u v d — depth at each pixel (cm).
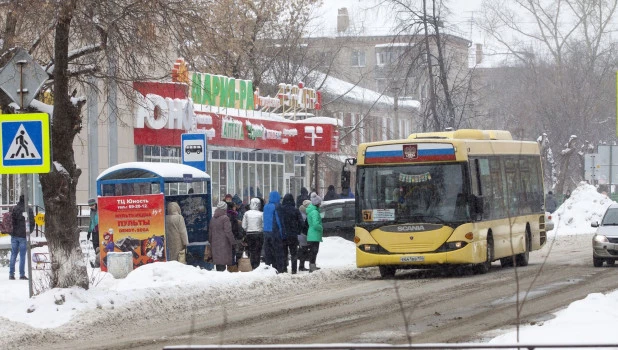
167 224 2822
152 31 2125
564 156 7262
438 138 2848
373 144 2850
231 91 4972
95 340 1695
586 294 2256
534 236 3381
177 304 2161
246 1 2491
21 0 2025
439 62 4834
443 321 1819
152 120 4412
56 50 2084
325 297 2325
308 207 2934
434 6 4791
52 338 1728
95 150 4394
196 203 3028
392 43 4859
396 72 4931
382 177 2830
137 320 1966
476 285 2544
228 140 4934
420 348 754
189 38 2191
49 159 1967
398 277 2883
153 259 2777
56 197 2089
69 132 2106
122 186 2986
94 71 2180
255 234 2909
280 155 5894
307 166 6353
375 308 2069
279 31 5634
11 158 1975
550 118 8006
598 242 3134
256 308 2122
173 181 2878
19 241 2767
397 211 2800
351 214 3591
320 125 5659
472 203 2773
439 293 2359
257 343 1553
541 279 2686
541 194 3506
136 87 2264
